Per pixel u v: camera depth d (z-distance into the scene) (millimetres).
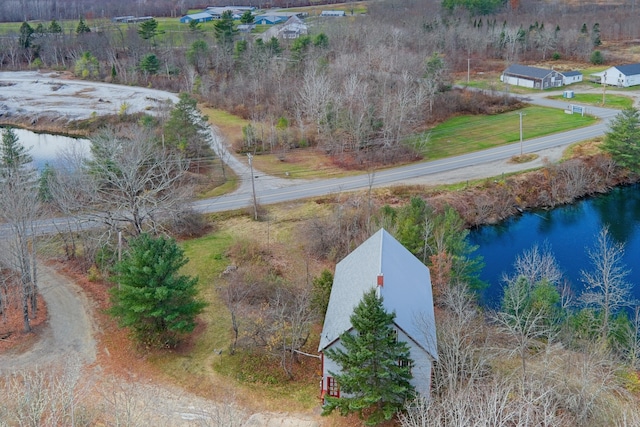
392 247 40594
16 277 47812
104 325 44625
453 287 43156
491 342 40094
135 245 42000
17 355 40812
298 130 89688
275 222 64000
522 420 29188
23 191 47688
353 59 103938
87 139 96938
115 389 37094
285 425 34094
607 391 35906
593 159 79562
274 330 40844
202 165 79062
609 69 120125
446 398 30094
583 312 42750
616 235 65438
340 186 72688
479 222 68062
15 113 111500
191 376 38469
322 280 44344
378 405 32719
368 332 31250
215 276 52031
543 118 98875
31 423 29906
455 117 101312
